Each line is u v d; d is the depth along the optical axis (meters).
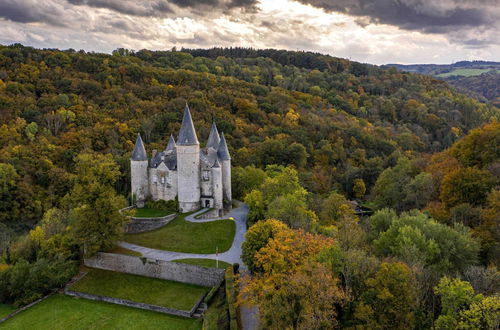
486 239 49.97
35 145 104.50
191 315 48.00
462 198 61.84
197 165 74.94
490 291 34.53
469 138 75.50
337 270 36.84
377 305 33.06
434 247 43.22
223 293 49.56
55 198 95.06
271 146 118.00
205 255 58.91
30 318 48.91
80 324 47.19
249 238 49.38
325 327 32.06
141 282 56.28
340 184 118.38
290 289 33.66
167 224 70.12
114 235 60.81
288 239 41.09
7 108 112.88
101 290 54.69
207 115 131.88
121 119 123.69
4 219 87.94
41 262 56.72
